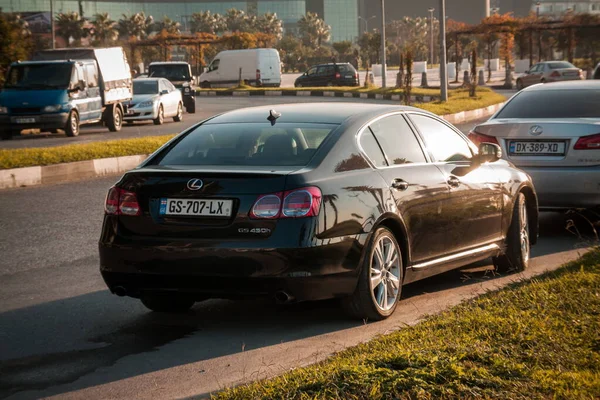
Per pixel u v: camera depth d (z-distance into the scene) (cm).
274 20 15225
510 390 414
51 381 532
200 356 578
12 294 784
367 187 643
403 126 724
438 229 714
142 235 623
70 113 2606
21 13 11056
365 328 633
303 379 452
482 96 3838
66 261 934
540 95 1084
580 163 982
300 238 591
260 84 6303
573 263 734
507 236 822
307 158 630
